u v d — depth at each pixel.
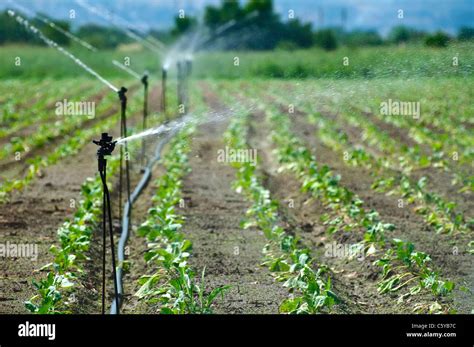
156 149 29.16
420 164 27.12
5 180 22.31
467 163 28.16
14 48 77.00
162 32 87.50
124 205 20.86
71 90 58.94
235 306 13.45
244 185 22.38
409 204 21.48
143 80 23.97
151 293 13.60
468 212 20.72
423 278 14.49
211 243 17.33
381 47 30.11
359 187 23.78
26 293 13.99
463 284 14.88
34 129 36.69
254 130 38.00
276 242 17.14
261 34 77.94
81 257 15.37
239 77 71.44
